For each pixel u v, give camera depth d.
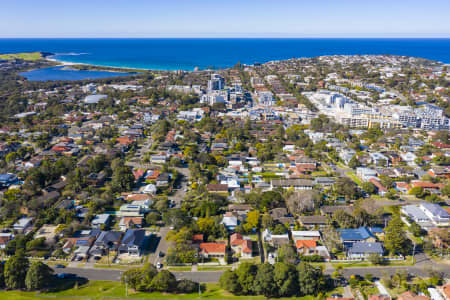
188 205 178.75
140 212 173.25
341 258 141.62
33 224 163.38
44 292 121.69
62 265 135.50
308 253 142.75
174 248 144.50
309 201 175.62
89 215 164.62
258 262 138.12
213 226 156.00
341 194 196.75
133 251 142.25
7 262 125.06
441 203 186.00
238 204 181.75
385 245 145.62
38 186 195.62
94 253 141.62
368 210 168.62
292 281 119.50
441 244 145.88
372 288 123.12
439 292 119.94
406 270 133.38
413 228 156.50
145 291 122.75
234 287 118.38
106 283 126.25
